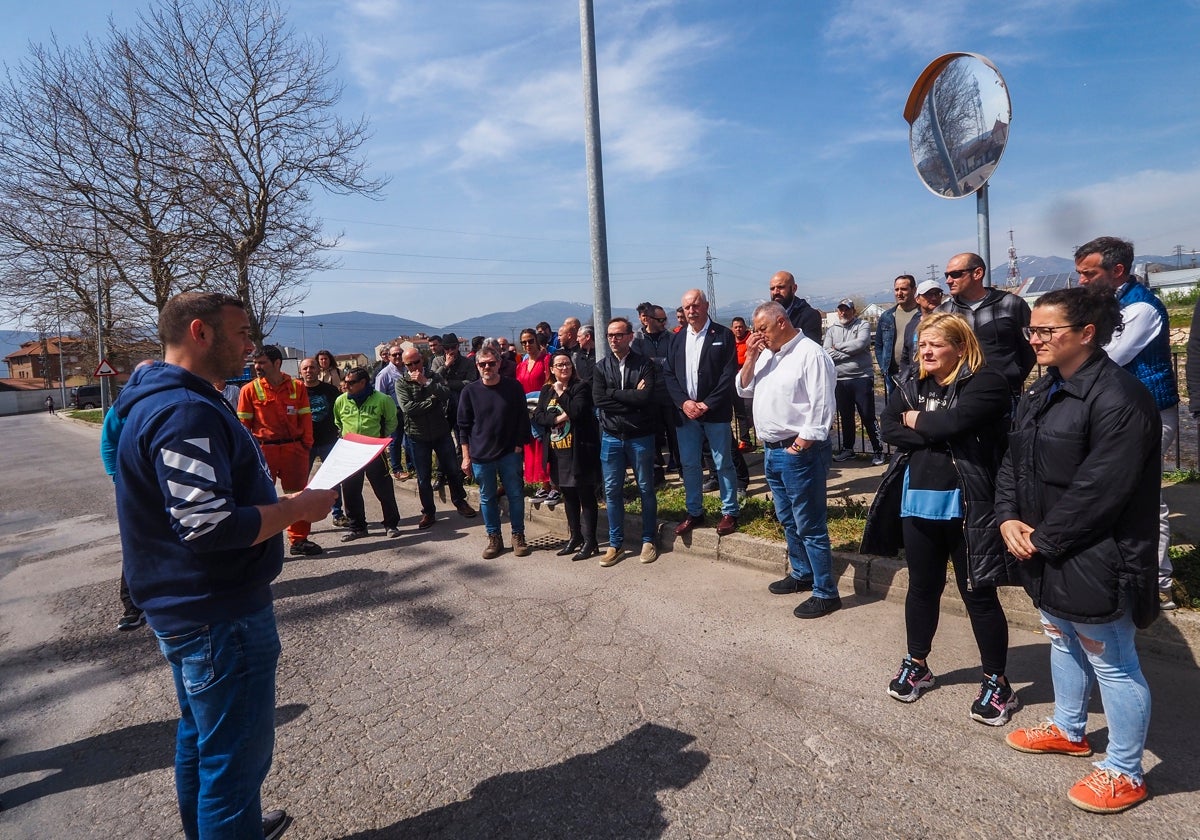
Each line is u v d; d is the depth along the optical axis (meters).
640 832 2.41
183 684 2.16
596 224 6.75
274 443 6.09
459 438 5.82
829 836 2.33
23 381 73.19
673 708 3.19
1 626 5.04
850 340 7.18
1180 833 2.23
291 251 18.64
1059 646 2.56
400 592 5.06
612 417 5.17
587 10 6.52
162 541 1.98
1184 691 3.02
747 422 7.98
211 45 16.38
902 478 3.14
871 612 4.10
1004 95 3.74
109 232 17.33
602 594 4.72
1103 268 3.45
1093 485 2.19
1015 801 2.44
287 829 2.56
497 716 3.24
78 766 3.12
